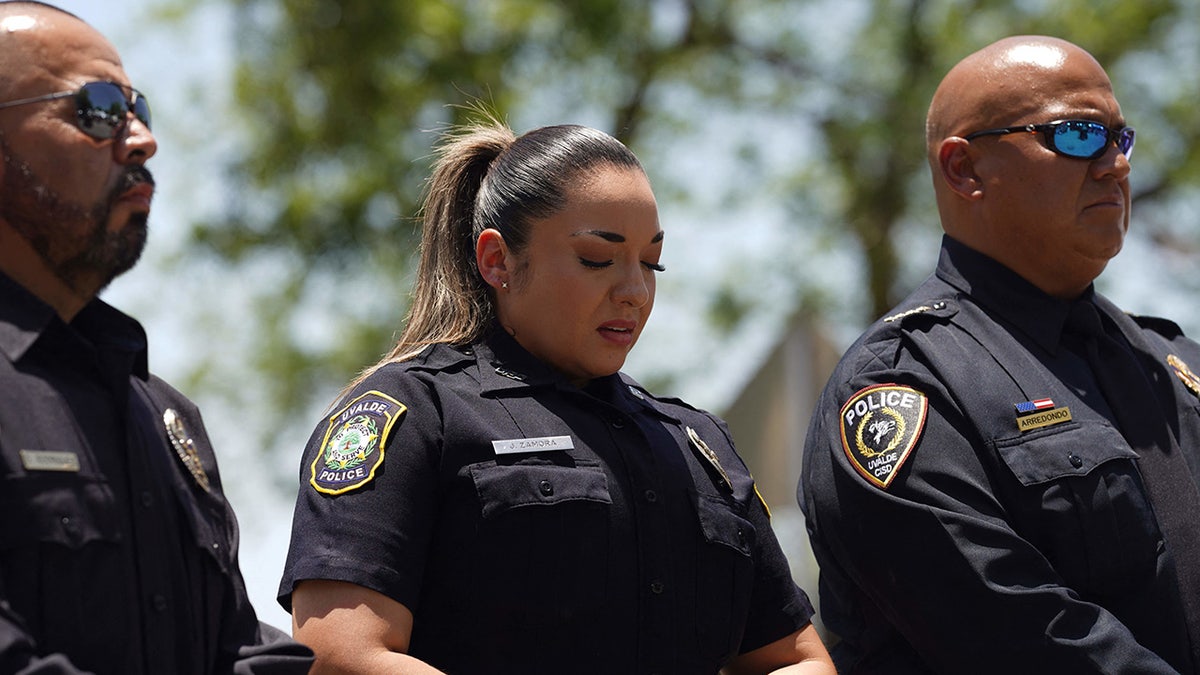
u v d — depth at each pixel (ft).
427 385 11.99
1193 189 47.39
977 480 13.37
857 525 13.58
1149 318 15.87
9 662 8.79
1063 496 13.30
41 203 9.78
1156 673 12.60
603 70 47.50
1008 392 13.80
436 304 12.85
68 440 9.52
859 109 47.73
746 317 48.26
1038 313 14.47
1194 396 14.87
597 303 12.24
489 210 12.68
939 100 15.30
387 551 11.28
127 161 10.03
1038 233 14.49
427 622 11.60
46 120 9.78
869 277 47.34
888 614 13.58
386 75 44.86
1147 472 13.92
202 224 45.98
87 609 9.33
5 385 9.45
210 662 10.20
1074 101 14.55
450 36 44.86
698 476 12.57
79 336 9.86
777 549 13.08
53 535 9.23
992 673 12.92
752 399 24.49
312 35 44.27
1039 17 47.09
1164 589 13.39
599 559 11.61
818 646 12.88
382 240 45.32
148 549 9.77
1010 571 12.98
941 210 15.28
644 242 12.41
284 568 11.59
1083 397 14.08
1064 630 12.75
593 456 11.95
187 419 10.93
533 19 46.01
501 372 12.30
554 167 12.41
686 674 11.87
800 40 48.39
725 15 48.65
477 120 14.96
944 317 14.46
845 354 14.70
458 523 11.55
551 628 11.46
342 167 45.68
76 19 10.18
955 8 47.19
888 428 13.61
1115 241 14.56
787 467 23.97
